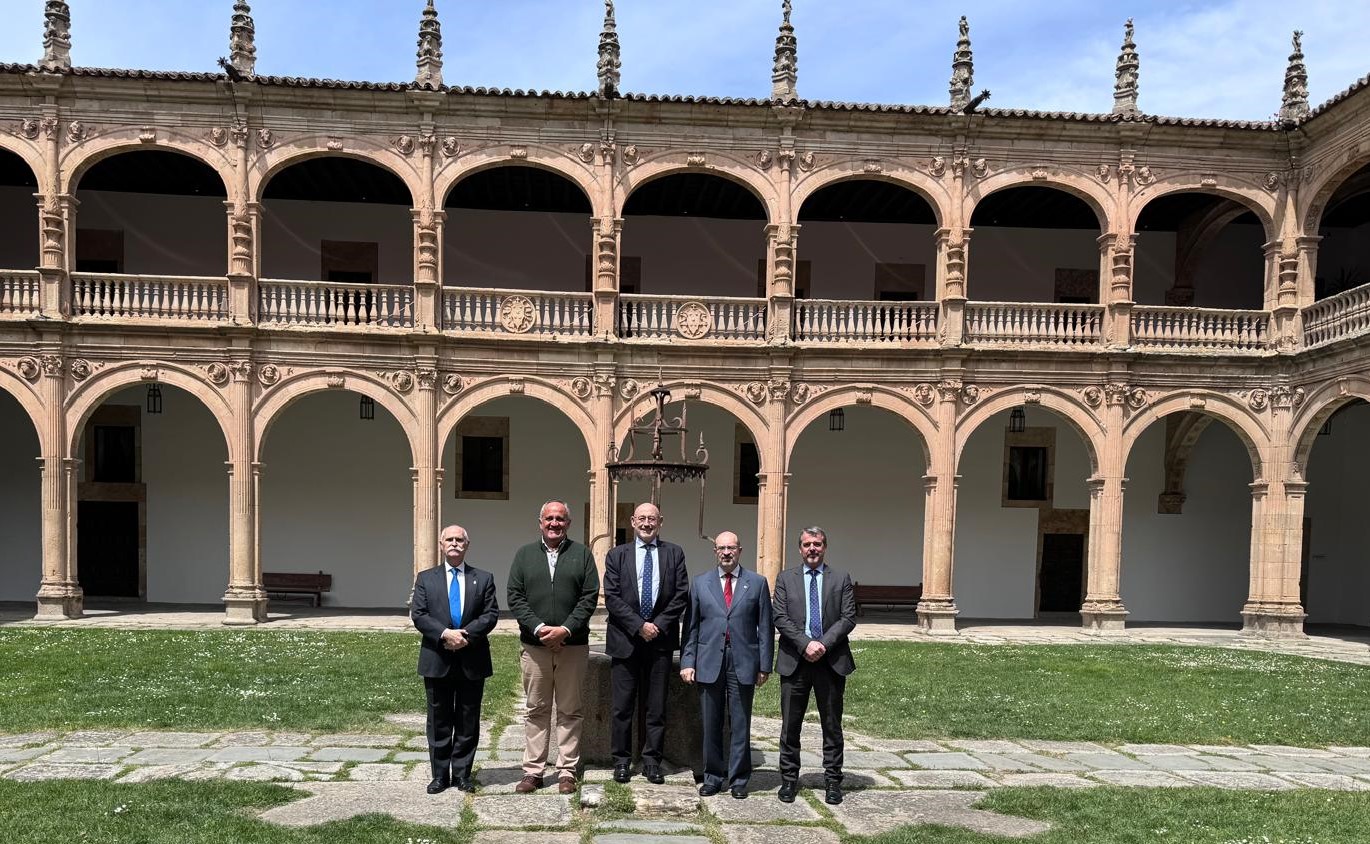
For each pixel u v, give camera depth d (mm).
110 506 23641
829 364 20625
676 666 8789
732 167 20453
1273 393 21000
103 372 19234
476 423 24047
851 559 24703
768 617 8070
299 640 16781
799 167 20531
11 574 23219
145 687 11953
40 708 10672
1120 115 20375
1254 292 25672
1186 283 24969
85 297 19438
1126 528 25281
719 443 24328
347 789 7848
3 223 23469
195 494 23609
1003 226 25359
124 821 6742
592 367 20266
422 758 8977
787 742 7863
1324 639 21016
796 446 24625
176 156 21141
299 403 23781
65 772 8180
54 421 19000
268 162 19578
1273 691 13930
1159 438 25266
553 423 24219
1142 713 12125
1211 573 25328
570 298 20438
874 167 20562
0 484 23266
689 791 8016
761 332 20797
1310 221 20609
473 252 24484
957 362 20422
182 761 8656
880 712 11836
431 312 19875
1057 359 20688
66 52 18922
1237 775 9312
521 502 24125
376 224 24172
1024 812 7680
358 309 23672
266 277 23781
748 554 24391
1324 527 25703
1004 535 25031
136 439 23484
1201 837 7129
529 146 20141
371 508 23844
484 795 7773
